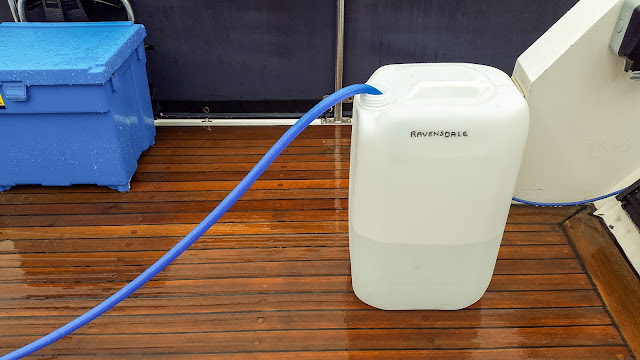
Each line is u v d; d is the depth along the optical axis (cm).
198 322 167
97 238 205
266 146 270
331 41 270
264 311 171
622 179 202
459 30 268
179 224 213
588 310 169
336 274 186
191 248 198
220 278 184
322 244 200
